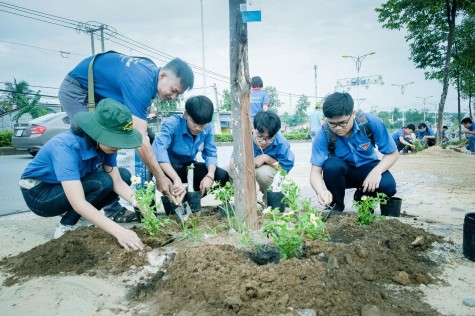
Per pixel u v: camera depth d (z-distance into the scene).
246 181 2.80
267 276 1.87
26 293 1.95
